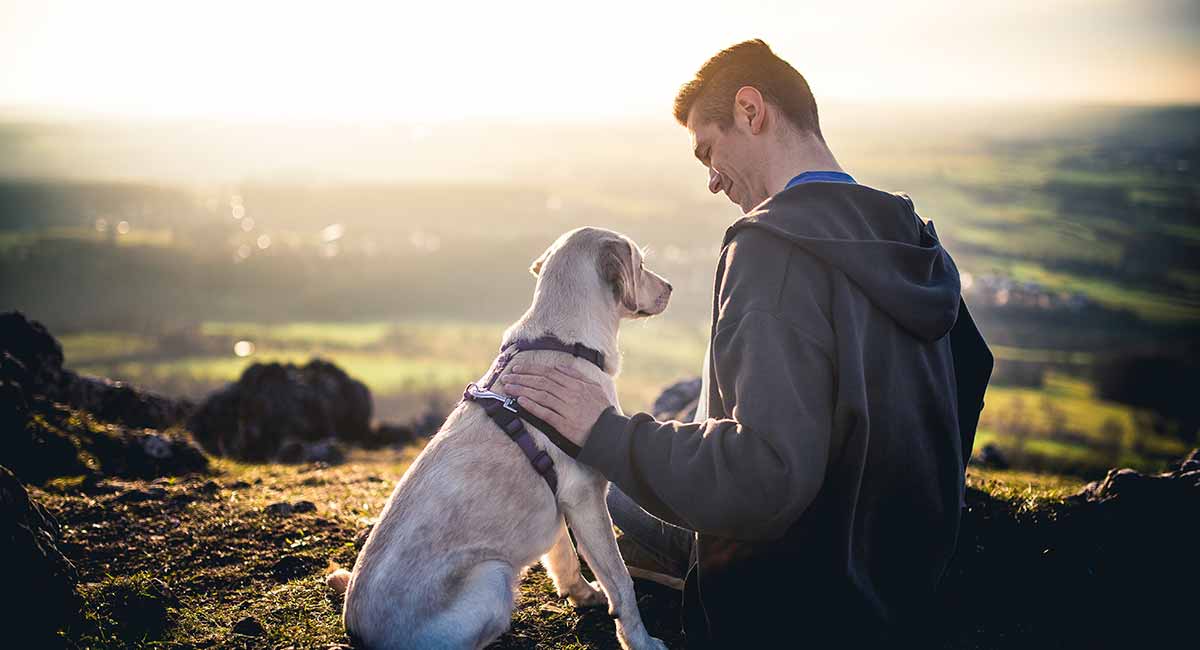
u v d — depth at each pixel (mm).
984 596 3611
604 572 3037
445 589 2770
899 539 2463
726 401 2385
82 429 6789
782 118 2770
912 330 2381
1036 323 135250
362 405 11516
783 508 2209
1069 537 3908
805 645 2449
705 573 2537
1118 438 78500
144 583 3484
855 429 2264
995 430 81062
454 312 192375
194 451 7164
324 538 4355
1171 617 3461
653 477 2414
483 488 2895
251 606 3539
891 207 2531
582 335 3211
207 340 152500
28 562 3139
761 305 2316
